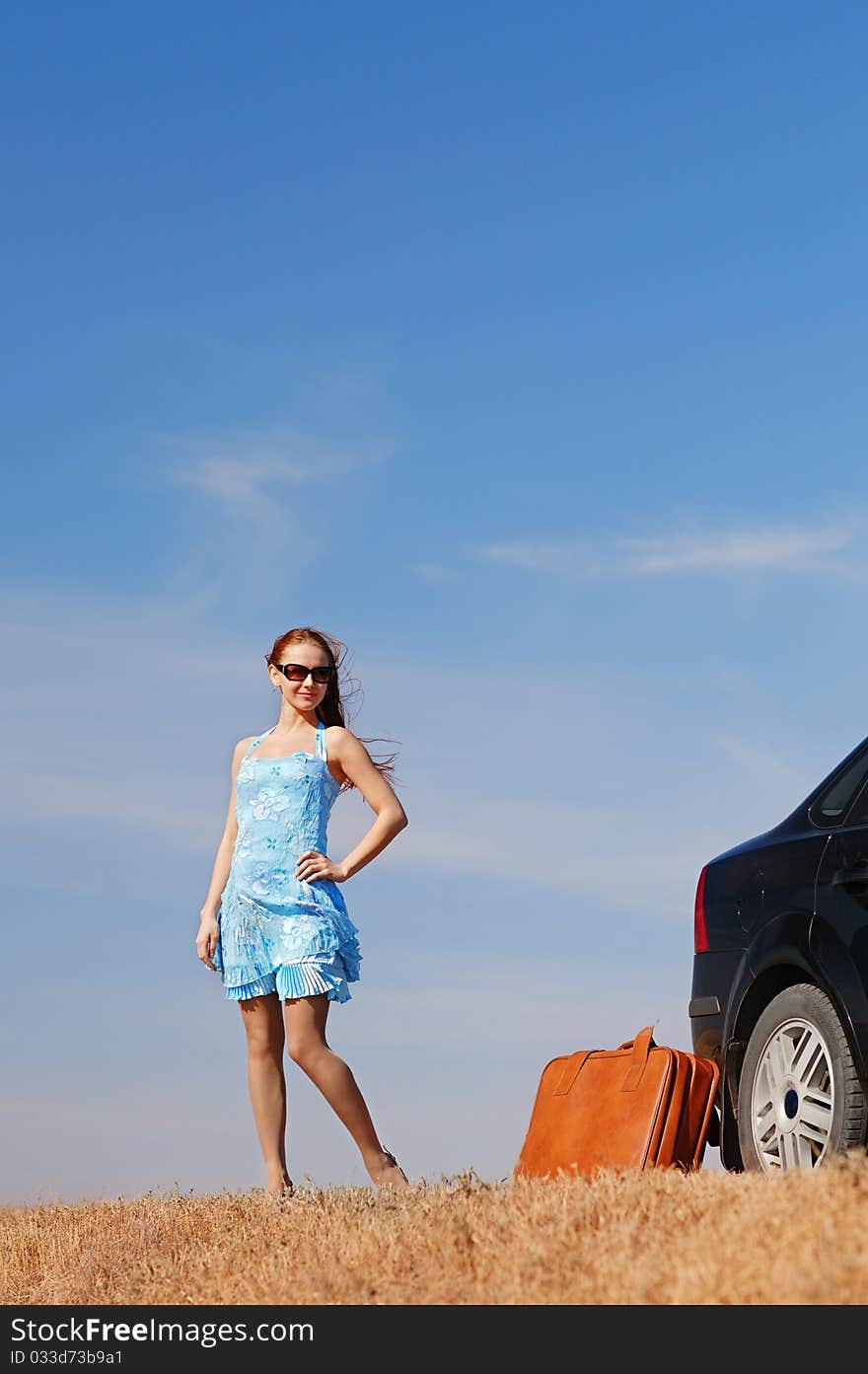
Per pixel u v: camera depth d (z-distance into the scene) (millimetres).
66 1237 6609
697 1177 4809
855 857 5492
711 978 6258
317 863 6383
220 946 6707
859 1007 5234
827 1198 3836
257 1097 6555
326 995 6340
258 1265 5125
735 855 6355
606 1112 6047
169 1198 6902
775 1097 5637
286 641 6762
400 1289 4359
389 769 6824
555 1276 3982
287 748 6691
